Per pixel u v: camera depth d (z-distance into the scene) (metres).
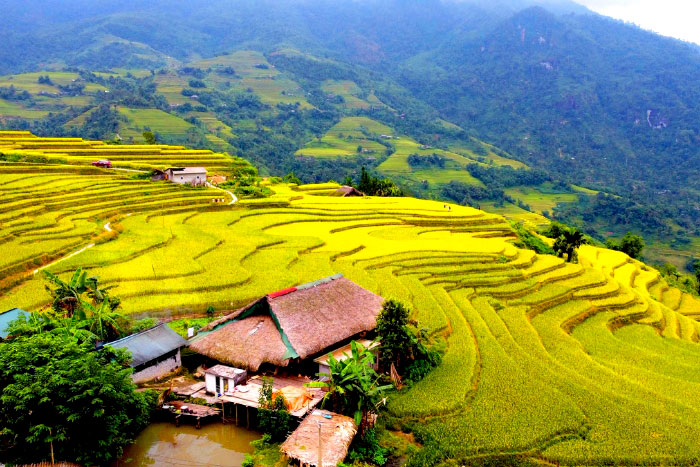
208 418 26.81
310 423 24.28
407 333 30.97
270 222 69.88
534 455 24.23
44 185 72.50
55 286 38.97
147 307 36.19
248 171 108.88
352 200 93.00
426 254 57.31
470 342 36.16
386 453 24.38
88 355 23.50
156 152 107.75
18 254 44.56
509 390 29.86
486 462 23.69
